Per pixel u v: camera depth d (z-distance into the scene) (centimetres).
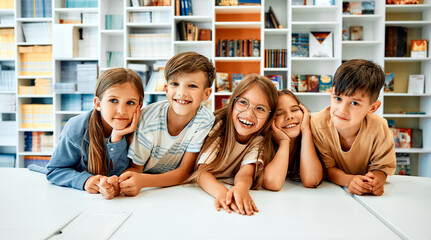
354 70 94
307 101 329
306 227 66
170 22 304
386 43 312
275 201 87
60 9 301
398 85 330
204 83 103
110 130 109
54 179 102
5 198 86
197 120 112
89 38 309
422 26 323
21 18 305
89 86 299
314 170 106
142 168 114
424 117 319
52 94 309
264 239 59
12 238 58
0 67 319
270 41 327
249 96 103
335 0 312
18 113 310
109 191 86
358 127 107
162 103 117
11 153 329
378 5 311
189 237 60
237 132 111
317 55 311
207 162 105
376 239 60
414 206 82
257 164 104
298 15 327
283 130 115
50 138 315
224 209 79
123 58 311
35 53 310
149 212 76
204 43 298
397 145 317
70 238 59
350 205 83
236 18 325
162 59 301
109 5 327
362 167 119
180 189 100
